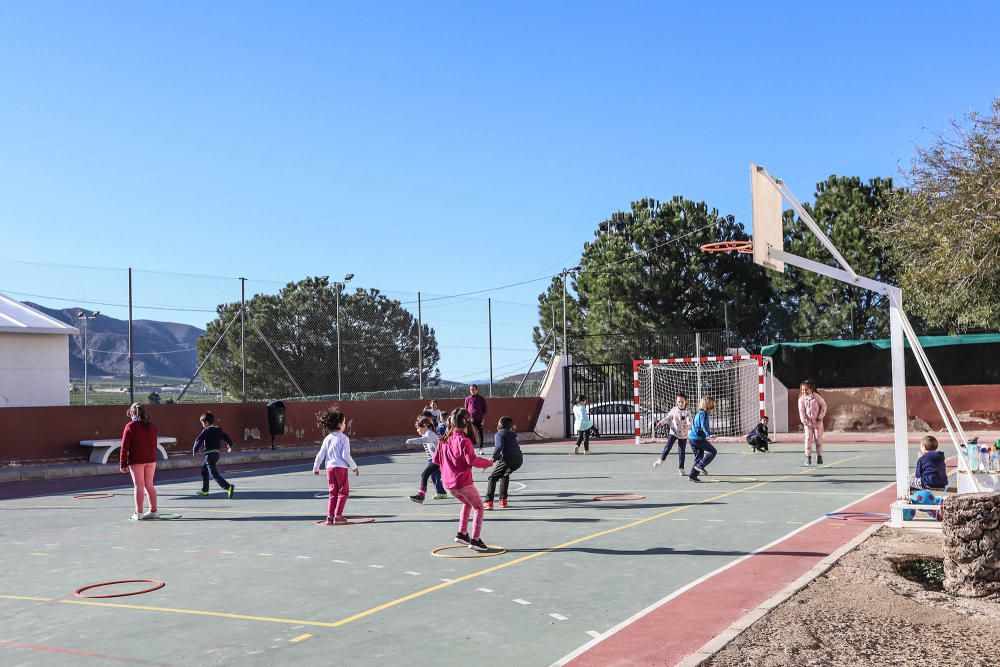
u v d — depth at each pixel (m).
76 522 13.96
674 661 5.98
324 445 13.01
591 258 49.66
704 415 17.80
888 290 11.62
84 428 25.02
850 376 34.62
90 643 6.73
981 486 11.77
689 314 44.69
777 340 44.91
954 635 6.60
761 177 11.56
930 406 32.97
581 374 38.72
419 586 8.48
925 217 30.64
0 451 23.16
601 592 8.05
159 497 17.56
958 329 38.28
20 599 8.34
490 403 35.00
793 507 13.59
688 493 15.78
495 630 6.83
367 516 13.77
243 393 28.69
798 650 6.11
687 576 8.66
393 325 35.28
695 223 45.28
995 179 27.92
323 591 8.37
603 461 24.30
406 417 33.69
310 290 33.41
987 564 7.87
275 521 13.47
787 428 34.34
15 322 29.03
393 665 6.00
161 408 26.66
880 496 14.70
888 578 8.29
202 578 9.13
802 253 45.12
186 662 6.19
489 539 11.20
